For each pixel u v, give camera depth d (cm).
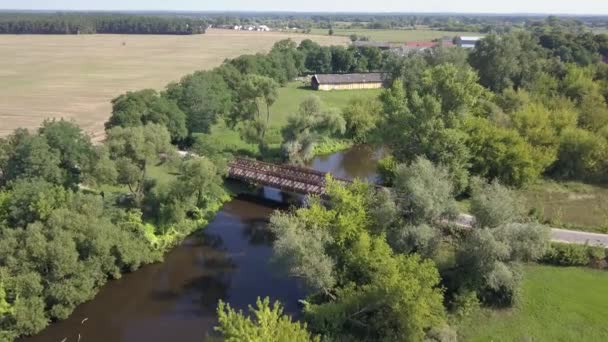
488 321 3759
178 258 5062
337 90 14000
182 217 5475
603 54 12225
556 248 4462
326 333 3600
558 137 6806
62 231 4038
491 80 9881
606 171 6706
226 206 6322
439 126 5659
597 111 7581
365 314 3694
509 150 6050
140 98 7825
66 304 4069
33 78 15100
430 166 4450
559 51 11588
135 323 4041
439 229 4256
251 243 5406
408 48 19888
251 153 7781
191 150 7038
